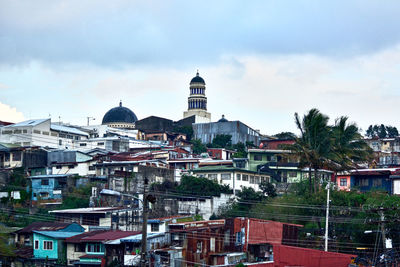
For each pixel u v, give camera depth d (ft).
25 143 385.91
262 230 218.18
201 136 486.79
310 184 253.44
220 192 283.38
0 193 284.20
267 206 251.39
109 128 465.47
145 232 137.90
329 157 251.80
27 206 279.49
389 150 433.48
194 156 390.63
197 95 557.74
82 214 240.94
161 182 300.20
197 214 266.57
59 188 286.87
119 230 228.43
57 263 211.61
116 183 282.77
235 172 299.17
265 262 191.01
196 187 277.64
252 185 309.83
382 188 294.87
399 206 211.41
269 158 344.90
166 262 192.13
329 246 219.41
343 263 188.96
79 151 341.00
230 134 478.18
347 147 263.29
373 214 214.48
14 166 338.13
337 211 229.25
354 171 304.71
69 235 221.25
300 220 239.09
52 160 344.69
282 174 327.47
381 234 212.64
